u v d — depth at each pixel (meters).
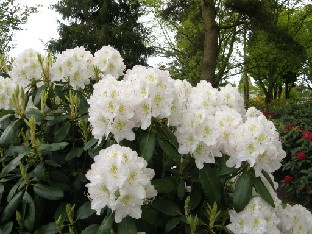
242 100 2.93
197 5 14.48
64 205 2.21
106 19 20.69
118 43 19.92
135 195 1.79
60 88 2.70
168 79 2.10
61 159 2.39
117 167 1.77
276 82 24.75
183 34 17.31
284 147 7.36
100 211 1.88
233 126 2.23
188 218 1.94
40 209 2.18
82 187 2.39
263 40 15.85
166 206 2.10
